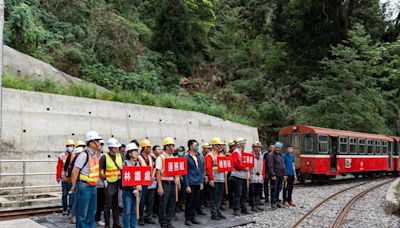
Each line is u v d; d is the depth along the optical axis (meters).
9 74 18.64
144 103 22.67
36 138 16.78
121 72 27.16
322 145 23.39
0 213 11.71
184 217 12.45
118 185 9.81
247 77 39.69
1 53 6.96
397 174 33.69
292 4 38.56
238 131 28.31
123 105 20.81
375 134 30.95
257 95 37.62
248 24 45.69
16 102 16.56
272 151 14.75
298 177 23.83
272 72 39.38
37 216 11.84
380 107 34.31
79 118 18.61
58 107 17.97
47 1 28.08
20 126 16.41
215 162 12.09
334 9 36.62
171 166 10.39
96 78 25.28
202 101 30.75
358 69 31.59
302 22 38.50
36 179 16.39
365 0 38.41
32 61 21.55
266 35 43.75
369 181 27.59
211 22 42.28
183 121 24.03
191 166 11.15
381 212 14.53
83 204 8.36
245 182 13.27
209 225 11.18
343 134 25.38
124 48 29.30
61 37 26.08
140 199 11.09
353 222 12.60
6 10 23.19
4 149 15.68
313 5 37.62
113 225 10.00
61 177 11.66
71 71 25.00
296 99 37.94
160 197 10.40
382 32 39.16
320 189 21.20
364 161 27.56
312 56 38.97
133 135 20.77
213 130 26.09
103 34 28.86
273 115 34.22
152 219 11.71
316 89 32.75
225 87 37.94
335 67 31.81
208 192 14.27
